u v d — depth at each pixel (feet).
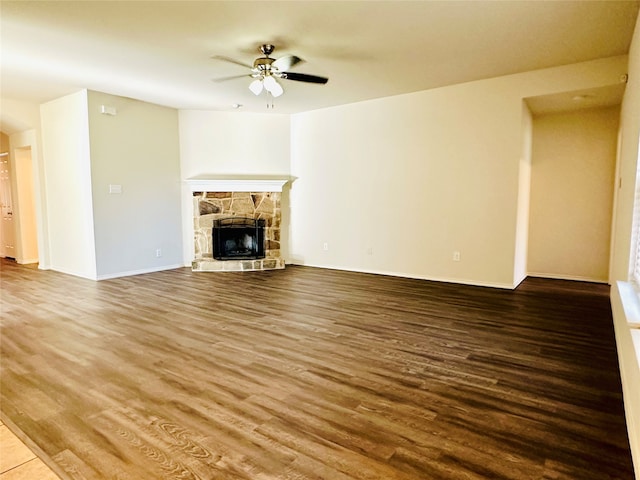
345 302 14.62
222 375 8.70
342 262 21.18
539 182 19.24
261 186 21.65
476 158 16.75
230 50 12.84
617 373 8.70
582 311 13.43
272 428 6.69
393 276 19.31
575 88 14.42
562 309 13.66
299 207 22.50
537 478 5.45
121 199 19.19
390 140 18.90
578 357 9.59
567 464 5.73
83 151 18.08
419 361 9.40
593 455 5.93
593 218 18.29
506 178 16.21
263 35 11.62
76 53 13.12
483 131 16.46
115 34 11.59
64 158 19.35
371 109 19.35
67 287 17.10
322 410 7.26
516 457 5.90
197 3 9.77
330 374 8.73
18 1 9.62
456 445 6.20
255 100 19.31
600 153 17.92
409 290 16.43
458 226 17.48
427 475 5.53
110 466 5.74
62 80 16.16
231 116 21.83
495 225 16.63
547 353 9.84
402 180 18.75
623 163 12.96
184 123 21.49
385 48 12.67
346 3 9.78
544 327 11.77
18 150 22.43
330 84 16.65
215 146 21.81
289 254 23.13
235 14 10.33
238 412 7.19
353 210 20.49
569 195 18.69
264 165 22.27
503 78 15.80
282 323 12.22
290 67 12.14
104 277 18.76
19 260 23.22
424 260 18.52
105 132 18.33
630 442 6.14
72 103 18.39
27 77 15.76
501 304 14.29
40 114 20.49
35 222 23.50
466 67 14.64
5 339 10.88
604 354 9.77
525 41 12.16
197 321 12.44
